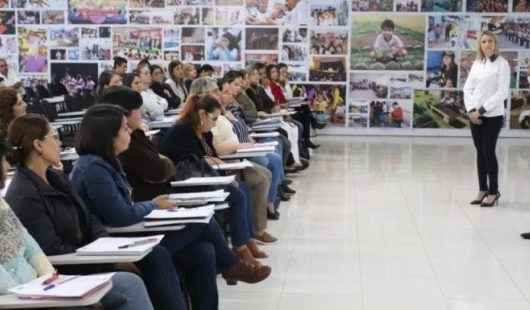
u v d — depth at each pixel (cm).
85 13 1262
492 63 677
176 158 470
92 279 238
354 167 932
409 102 1272
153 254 315
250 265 410
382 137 1263
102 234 317
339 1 1260
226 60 1269
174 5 1263
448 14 1252
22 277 259
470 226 616
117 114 343
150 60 1267
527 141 1219
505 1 1237
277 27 1266
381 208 686
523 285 459
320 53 1270
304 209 682
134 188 396
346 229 605
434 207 691
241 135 648
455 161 988
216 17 1265
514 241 567
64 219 296
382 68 1268
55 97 962
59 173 312
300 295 437
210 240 381
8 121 406
